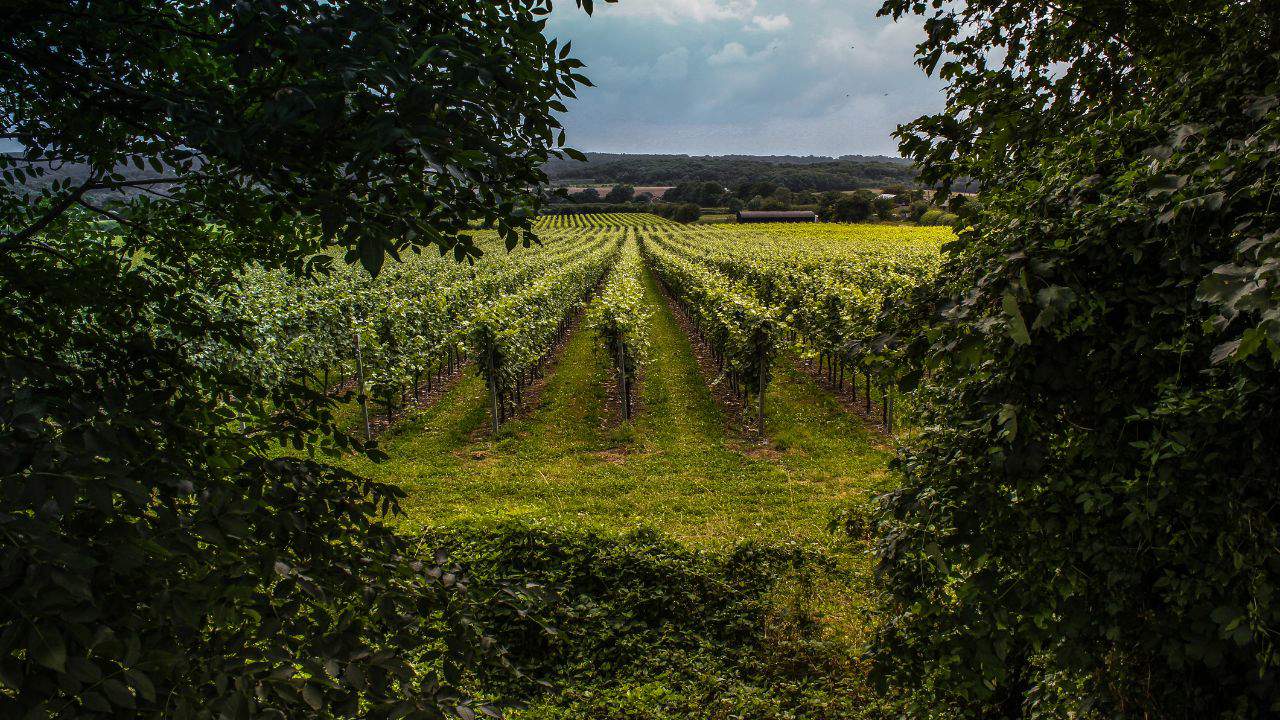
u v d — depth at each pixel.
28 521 1.18
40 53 1.72
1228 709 2.34
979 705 3.80
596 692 5.44
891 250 29.62
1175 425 2.10
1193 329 2.18
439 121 1.55
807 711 5.05
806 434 12.81
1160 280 2.26
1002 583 2.61
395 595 2.22
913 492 2.82
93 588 1.41
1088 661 2.62
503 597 2.54
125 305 2.27
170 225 2.56
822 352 15.87
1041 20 3.26
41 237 2.38
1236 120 2.36
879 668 3.11
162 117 1.95
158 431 1.92
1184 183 2.04
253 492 2.03
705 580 6.59
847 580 6.61
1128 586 2.40
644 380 17.83
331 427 2.45
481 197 1.85
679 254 45.38
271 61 1.40
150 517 1.61
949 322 2.30
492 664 2.43
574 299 26.25
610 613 6.29
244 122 1.62
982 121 3.42
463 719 2.02
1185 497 2.16
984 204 2.90
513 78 1.59
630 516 9.18
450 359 18.80
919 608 2.76
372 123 1.38
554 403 15.70
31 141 2.11
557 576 6.66
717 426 13.58
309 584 1.96
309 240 2.63
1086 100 3.40
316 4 1.47
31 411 1.35
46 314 1.98
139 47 1.93
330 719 1.78
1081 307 2.23
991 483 2.52
